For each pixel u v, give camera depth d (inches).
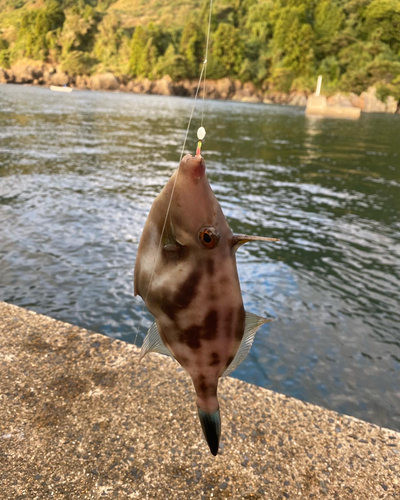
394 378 29.6
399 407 27.0
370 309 39.3
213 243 8.6
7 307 23.4
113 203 67.6
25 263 43.5
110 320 34.8
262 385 28.4
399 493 14.2
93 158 112.4
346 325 36.2
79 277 41.5
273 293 41.5
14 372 18.4
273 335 34.1
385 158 155.0
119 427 15.9
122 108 348.5
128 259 46.4
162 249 9.1
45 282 40.1
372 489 14.2
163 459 14.8
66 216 59.1
